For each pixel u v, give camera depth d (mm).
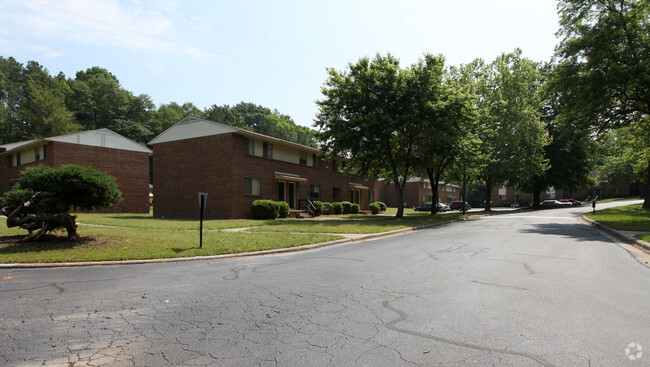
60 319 4367
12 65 68938
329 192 33625
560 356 3301
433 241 12188
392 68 22656
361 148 24297
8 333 3908
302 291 5672
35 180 10047
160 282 6375
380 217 27250
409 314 4508
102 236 11656
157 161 27047
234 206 23438
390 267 7562
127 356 3350
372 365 3150
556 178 47062
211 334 3893
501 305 4840
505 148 36156
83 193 10633
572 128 21656
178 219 22406
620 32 17922
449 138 23562
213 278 6691
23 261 8172
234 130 23188
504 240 12148
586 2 20016
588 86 18188
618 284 5984
